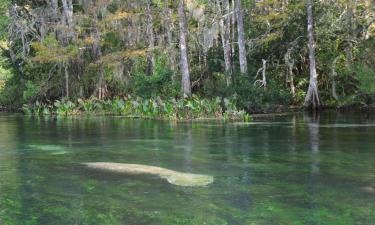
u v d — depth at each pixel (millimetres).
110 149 13977
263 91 29875
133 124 23500
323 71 35500
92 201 7914
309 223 6660
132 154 12867
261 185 8867
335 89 33594
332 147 13688
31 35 40031
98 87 36188
